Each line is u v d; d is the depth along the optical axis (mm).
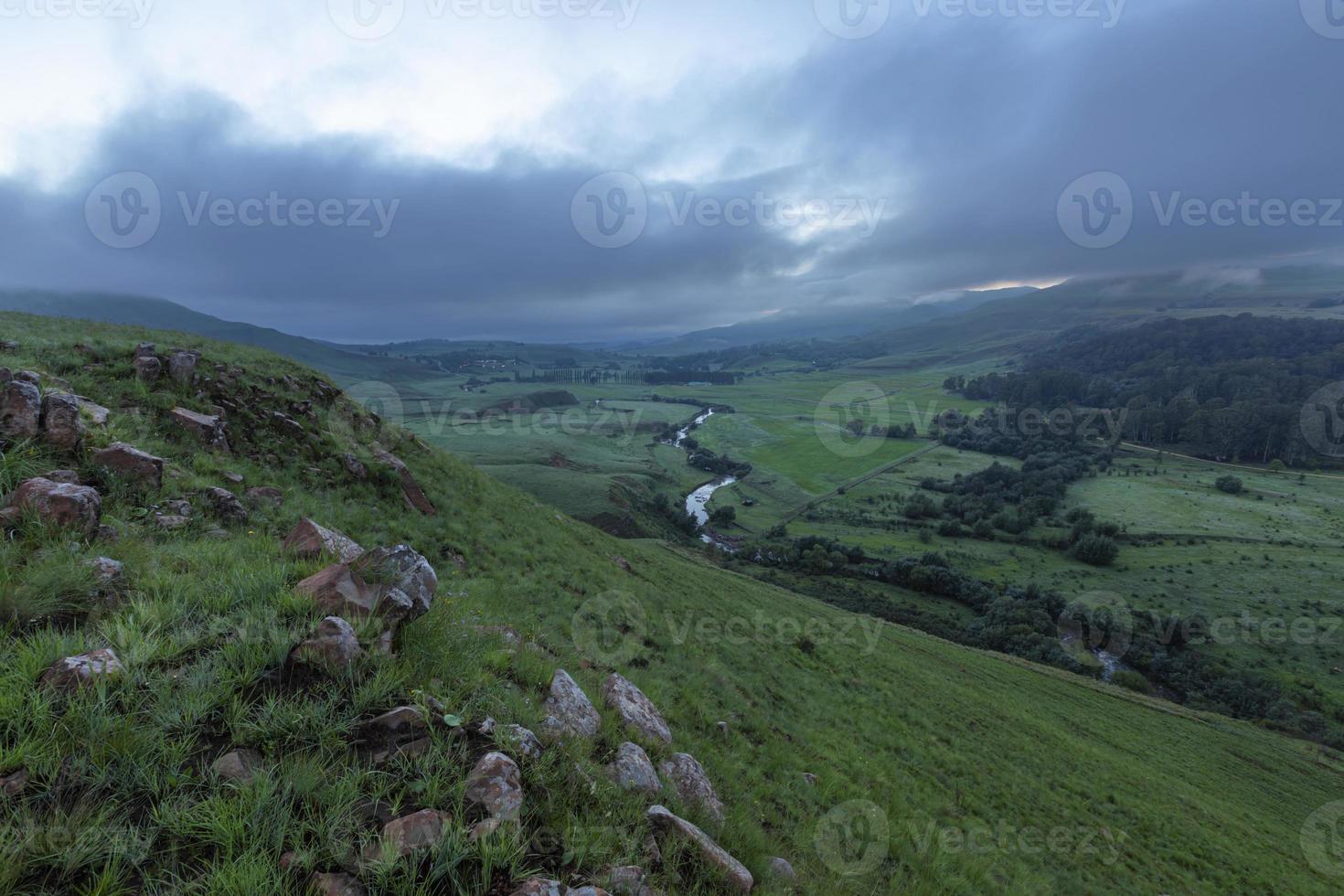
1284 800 37781
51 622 4664
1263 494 152750
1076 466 171500
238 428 15297
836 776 12836
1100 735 38219
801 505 155750
